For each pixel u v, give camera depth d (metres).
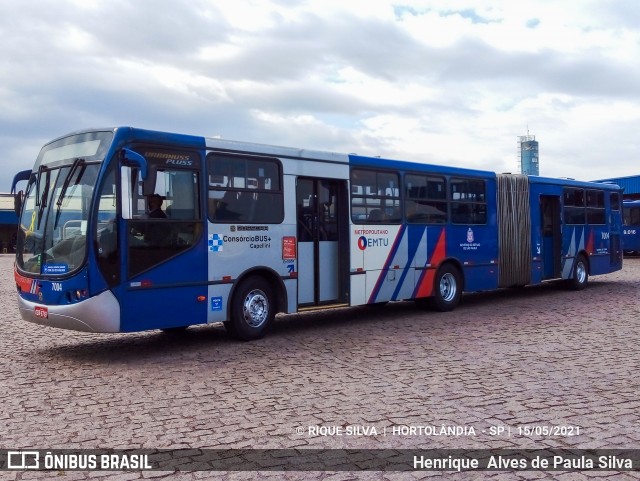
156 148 9.17
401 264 13.11
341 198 12.05
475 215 15.05
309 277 11.43
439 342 10.21
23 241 9.66
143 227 8.98
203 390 7.28
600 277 23.09
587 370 8.09
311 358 9.01
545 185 17.25
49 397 7.08
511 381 7.54
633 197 40.38
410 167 13.45
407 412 6.31
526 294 17.73
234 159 10.22
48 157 9.66
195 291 9.56
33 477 4.80
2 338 11.27
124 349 9.99
